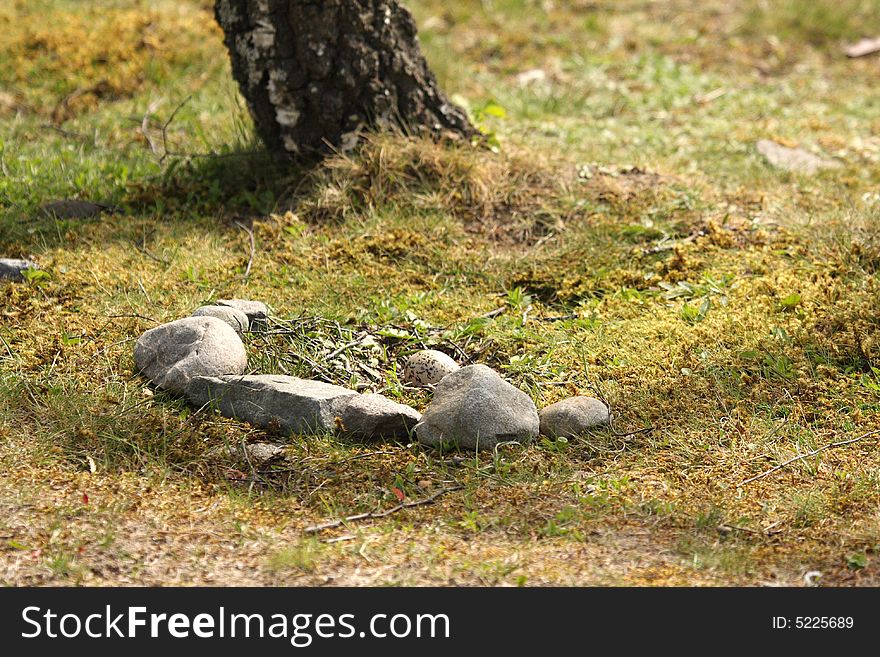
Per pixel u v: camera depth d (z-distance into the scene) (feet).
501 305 39.19
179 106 51.70
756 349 34.96
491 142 48.91
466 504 27.81
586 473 29.53
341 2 45.03
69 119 56.18
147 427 30.60
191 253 41.68
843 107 64.59
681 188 47.26
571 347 35.94
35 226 43.27
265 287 39.42
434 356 34.58
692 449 30.58
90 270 39.75
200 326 33.37
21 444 29.45
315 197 45.21
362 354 35.29
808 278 39.27
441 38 72.33
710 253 41.81
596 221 44.19
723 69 70.49
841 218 43.24
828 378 33.53
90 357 34.14
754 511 27.50
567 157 50.08
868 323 35.58
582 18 77.30
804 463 29.66
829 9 77.92
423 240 42.47
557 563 25.07
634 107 62.95
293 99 46.16
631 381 33.76
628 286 40.09
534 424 31.27
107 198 46.29
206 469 29.17
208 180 47.70
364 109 46.73
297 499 28.12
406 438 31.42
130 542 25.40
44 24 65.16
